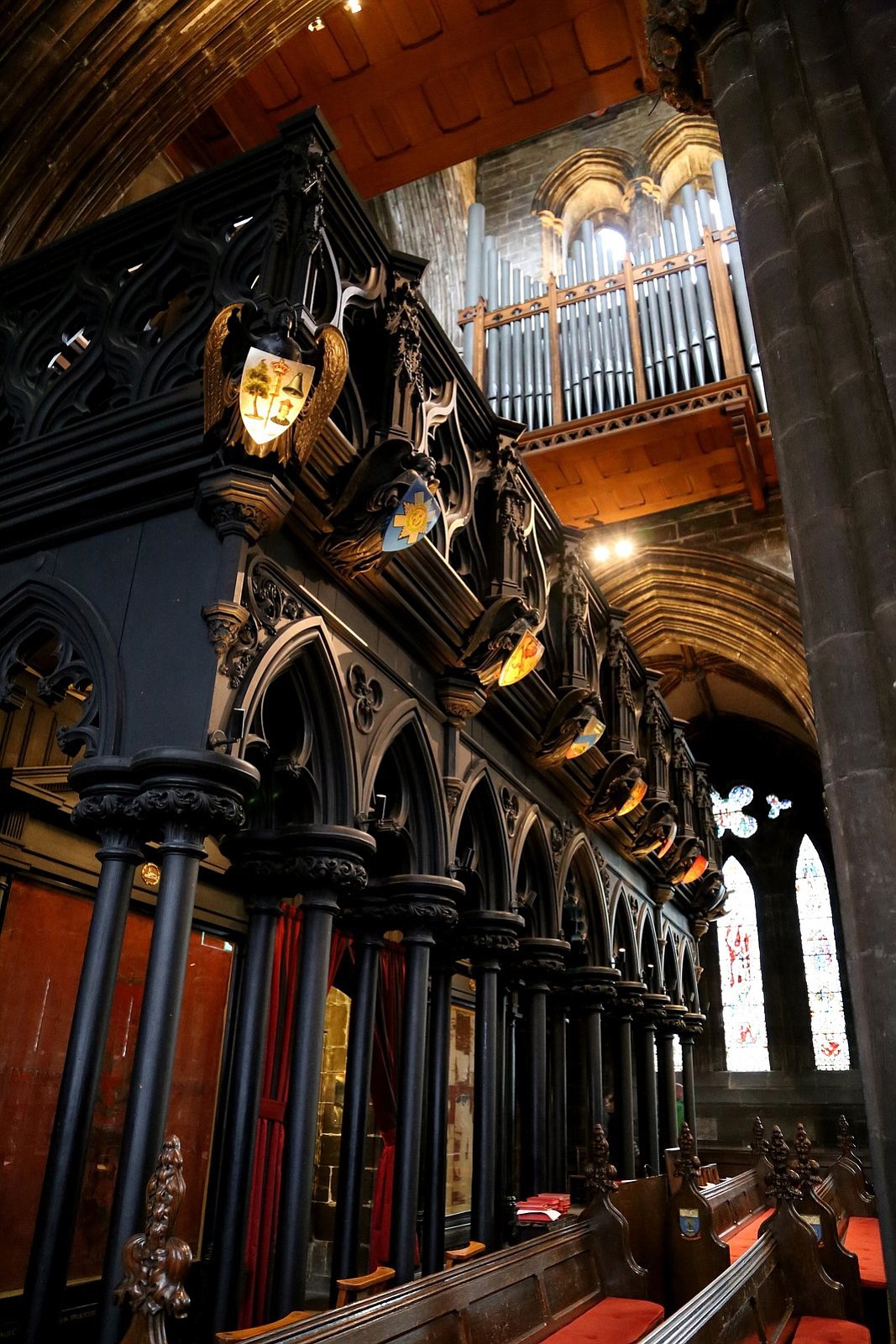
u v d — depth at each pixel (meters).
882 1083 3.08
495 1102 7.02
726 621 16.84
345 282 5.46
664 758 12.23
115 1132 6.64
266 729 5.49
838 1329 5.59
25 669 6.22
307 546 5.23
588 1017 10.21
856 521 3.71
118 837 4.28
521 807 8.23
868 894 3.27
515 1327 4.46
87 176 8.49
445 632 6.40
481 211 21.14
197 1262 6.99
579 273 19.66
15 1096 6.04
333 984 8.68
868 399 3.81
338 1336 3.13
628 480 16.20
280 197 5.10
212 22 8.62
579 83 10.91
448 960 7.56
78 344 6.09
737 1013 21.81
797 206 4.33
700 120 20.53
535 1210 7.66
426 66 10.72
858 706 3.50
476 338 18.47
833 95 4.31
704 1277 6.93
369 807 5.41
